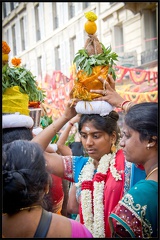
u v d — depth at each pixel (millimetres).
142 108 1486
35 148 1360
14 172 1281
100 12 8836
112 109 1863
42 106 2635
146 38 8453
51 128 1913
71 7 8281
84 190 1772
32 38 8156
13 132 1866
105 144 1825
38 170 1316
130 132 1492
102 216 1686
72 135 3371
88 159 1936
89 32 1908
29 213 1306
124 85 6504
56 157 1943
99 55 1876
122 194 1675
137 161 1509
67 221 1358
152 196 1415
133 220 1389
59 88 6352
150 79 6312
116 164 1761
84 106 1824
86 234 1362
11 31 7879
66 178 1932
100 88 1848
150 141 1467
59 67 8562
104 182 1743
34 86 2145
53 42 8531
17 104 1930
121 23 8914
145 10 8391
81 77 1854
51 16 8320
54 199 2123
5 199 1279
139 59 8359
